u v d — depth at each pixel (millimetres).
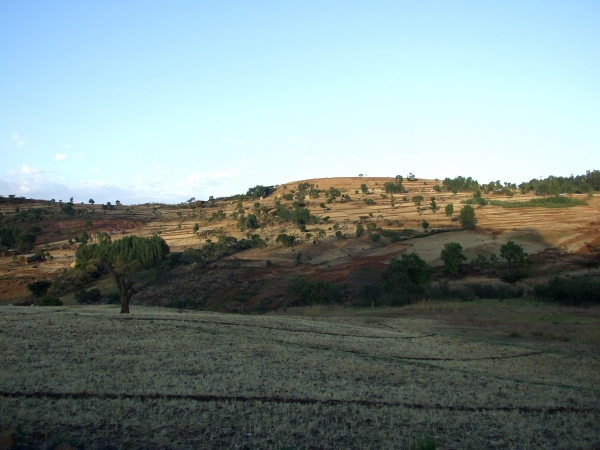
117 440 11367
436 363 24312
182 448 11273
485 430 14422
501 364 24875
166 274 92562
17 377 15484
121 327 26609
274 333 29453
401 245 100312
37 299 83000
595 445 13703
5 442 10156
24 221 160500
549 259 83250
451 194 190375
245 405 14789
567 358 26797
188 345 22891
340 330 33531
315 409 14945
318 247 105562
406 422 14523
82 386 15055
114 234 149625
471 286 62969
